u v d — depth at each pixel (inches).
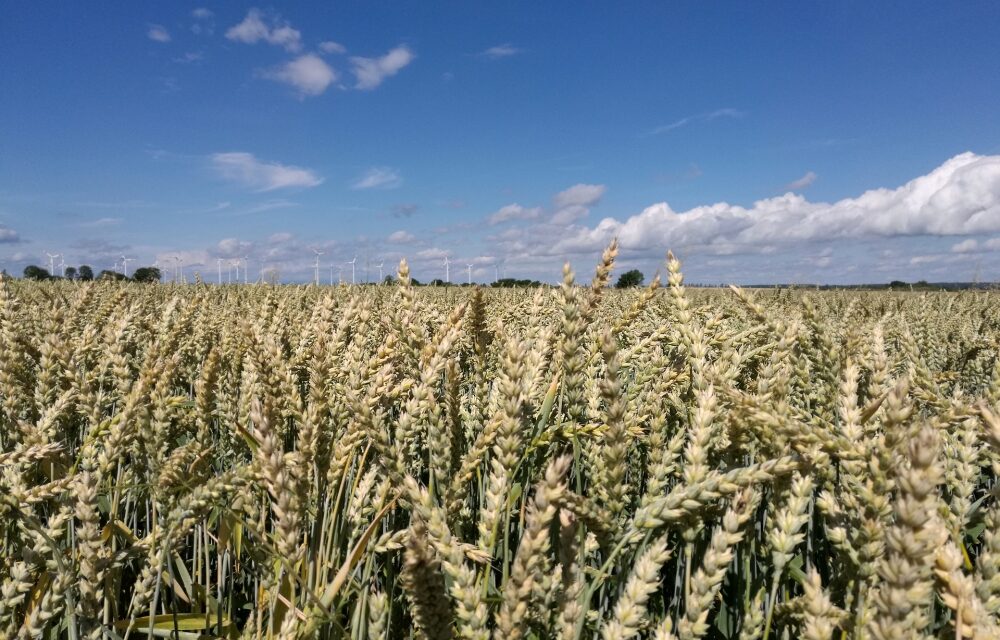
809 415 71.2
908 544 35.4
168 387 85.2
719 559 47.5
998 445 47.9
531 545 44.6
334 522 74.8
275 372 82.5
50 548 66.2
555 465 45.4
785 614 56.9
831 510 57.4
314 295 313.1
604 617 72.1
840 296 436.5
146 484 86.1
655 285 109.9
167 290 466.9
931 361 192.7
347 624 79.9
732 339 87.6
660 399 79.7
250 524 75.0
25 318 179.0
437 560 48.8
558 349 89.6
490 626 62.9
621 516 72.9
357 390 79.7
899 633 36.1
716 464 73.0
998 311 334.6
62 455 83.7
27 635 60.1
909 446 36.4
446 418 78.0
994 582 44.0
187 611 108.7
